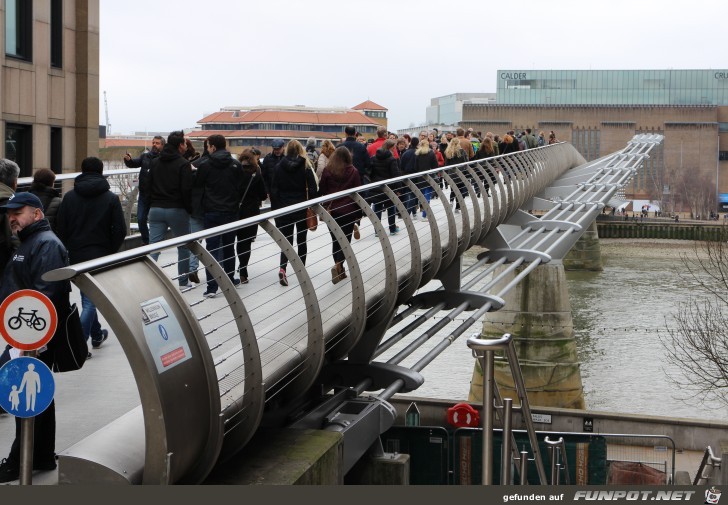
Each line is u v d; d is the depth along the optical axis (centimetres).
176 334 501
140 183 1397
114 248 840
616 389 3722
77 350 583
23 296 469
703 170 16812
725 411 3366
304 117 15550
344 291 982
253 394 578
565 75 17562
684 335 3631
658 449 2312
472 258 6072
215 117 16075
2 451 618
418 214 2000
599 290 6412
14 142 2027
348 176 1215
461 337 4175
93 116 2306
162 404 471
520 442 1762
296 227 1199
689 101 17362
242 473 588
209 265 563
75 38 2269
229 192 1170
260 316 992
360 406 809
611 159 4684
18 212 585
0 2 1922
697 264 8300
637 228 11381
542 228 2109
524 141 3294
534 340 3528
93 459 500
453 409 1827
